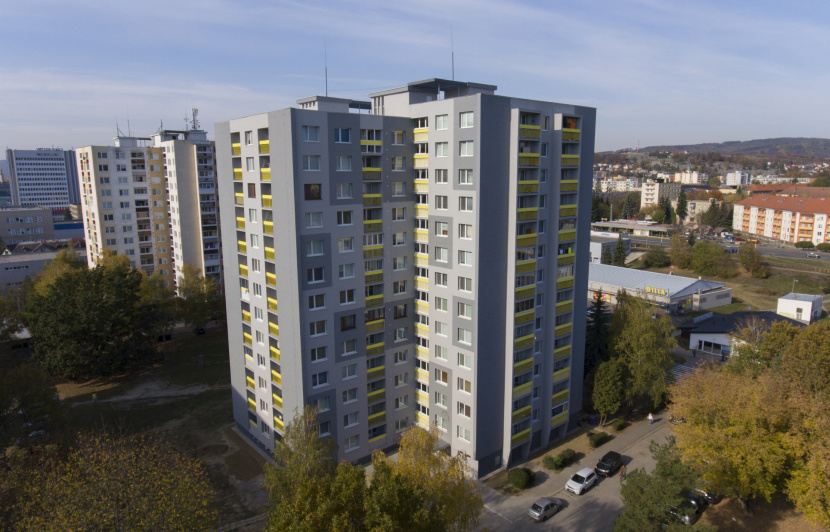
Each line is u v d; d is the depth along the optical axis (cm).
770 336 6044
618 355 6569
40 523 3216
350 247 5122
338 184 4925
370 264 5325
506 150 4900
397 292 5569
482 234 4841
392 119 5212
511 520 4638
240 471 5294
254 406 5809
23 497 3678
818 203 19438
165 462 3856
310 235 4762
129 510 3297
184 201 10262
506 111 4825
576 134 5331
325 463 3950
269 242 5103
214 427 6206
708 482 4197
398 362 5700
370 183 5197
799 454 4162
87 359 7138
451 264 5134
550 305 5497
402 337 5691
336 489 2980
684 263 15275
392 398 5681
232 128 5281
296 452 3931
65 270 9481
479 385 5088
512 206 4991
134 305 7956
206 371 7881
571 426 6159
